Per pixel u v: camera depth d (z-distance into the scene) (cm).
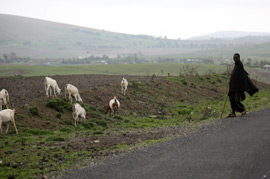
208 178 646
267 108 1783
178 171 702
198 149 885
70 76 4134
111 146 1095
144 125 1705
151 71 15412
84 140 1223
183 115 2158
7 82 3162
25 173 799
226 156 791
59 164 880
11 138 1242
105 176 709
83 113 1691
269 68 14762
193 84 3612
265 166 699
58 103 1855
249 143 902
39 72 13675
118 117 1944
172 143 1010
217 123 1325
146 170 728
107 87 2634
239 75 1409
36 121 1579
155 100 2703
